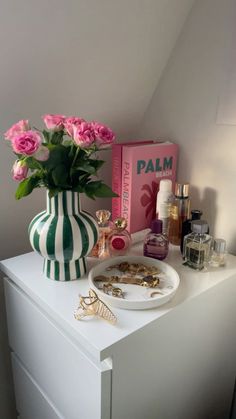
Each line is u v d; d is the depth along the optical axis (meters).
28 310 0.79
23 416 1.01
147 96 1.04
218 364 0.90
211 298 0.77
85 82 0.89
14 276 0.80
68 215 0.72
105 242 0.87
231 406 1.03
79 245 0.72
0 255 0.99
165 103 1.01
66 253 0.72
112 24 0.80
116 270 0.81
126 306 0.67
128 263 0.83
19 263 0.85
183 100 0.96
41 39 0.74
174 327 0.70
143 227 1.00
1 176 0.90
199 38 0.87
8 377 1.13
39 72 0.80
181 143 1.00
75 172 0.70
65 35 0.76
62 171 0.68
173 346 0.72
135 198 0.95
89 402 0.65
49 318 0.72
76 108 0.93
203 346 0.82
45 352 0.77
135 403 0.69
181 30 0.92
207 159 0.94
